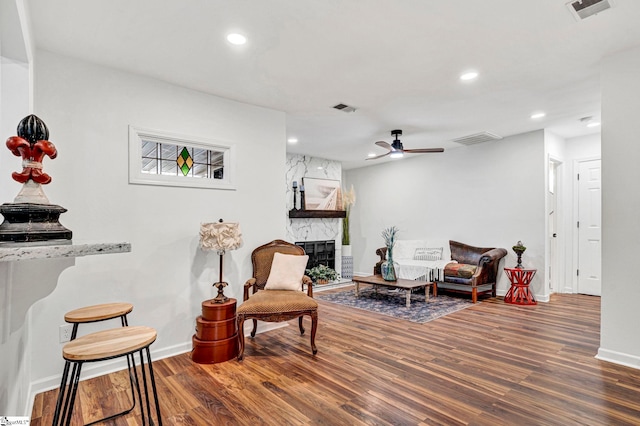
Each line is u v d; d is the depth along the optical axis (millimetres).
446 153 6258
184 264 3172
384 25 2250
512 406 2139
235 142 3574
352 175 8125
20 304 2203
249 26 2250
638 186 2631
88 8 2025
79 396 2326
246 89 3307
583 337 3414
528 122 4562
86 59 2668
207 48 2531
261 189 3775
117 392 2379
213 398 2277
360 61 2758
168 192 3098
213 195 3393
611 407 2113
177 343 3109
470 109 3984
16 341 1791
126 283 2840
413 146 5926
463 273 5074
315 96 3514
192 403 2217
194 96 3295
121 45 2469
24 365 2057
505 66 2867
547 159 5020
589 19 2197
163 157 3193
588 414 2041
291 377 2578
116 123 2826
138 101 2945
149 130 2990
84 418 2059
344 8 2061
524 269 4930
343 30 2309
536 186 5059
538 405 2146
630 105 2650
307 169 6785
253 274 3586
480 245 5723
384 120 4402
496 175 5527
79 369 1404
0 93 1941
